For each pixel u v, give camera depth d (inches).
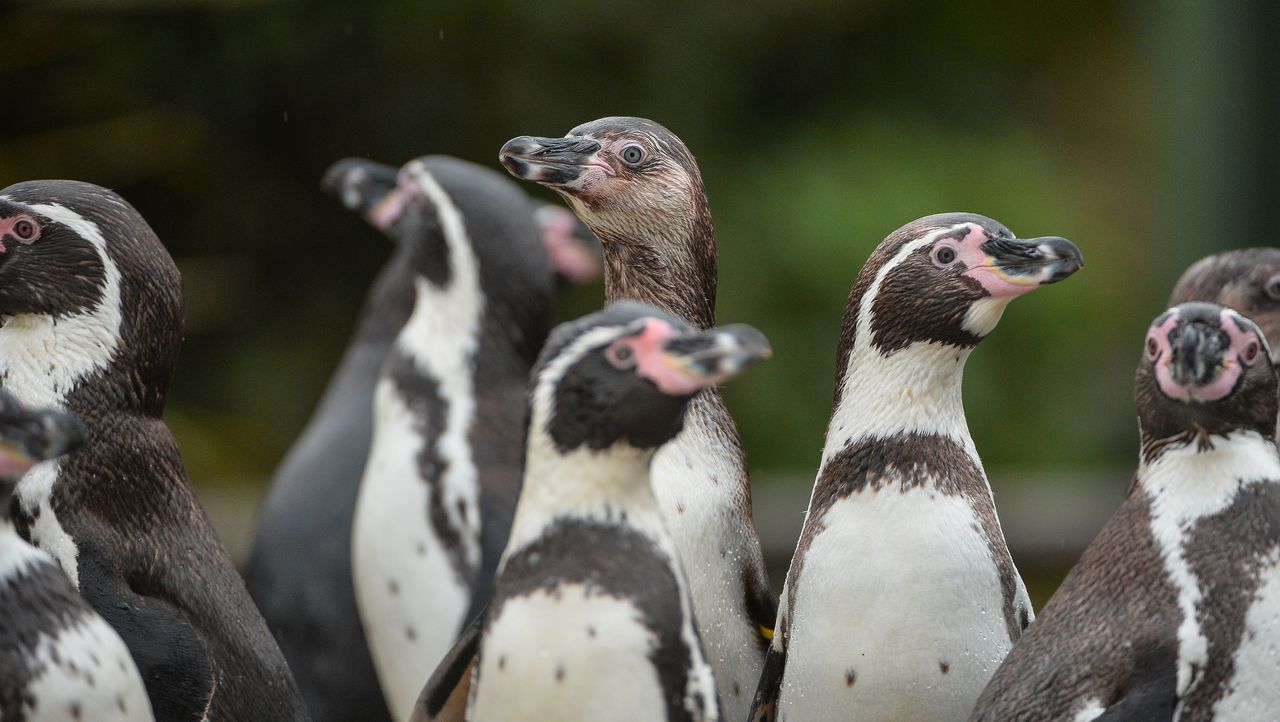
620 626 262.5
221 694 297.4
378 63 1039.6
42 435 253.6
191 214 1046.4
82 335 308.5
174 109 1002.7
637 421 266.4
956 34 1178.0
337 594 493.0
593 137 353.7
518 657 263.9
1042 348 1073.5
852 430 312.5
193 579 305.0
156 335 316.2
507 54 1044.5
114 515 302.5
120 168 977.5
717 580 324.8
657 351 264.8
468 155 1073.5
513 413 465.4
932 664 295.6
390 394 467.8
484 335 470.3
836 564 301.0
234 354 1038.4
